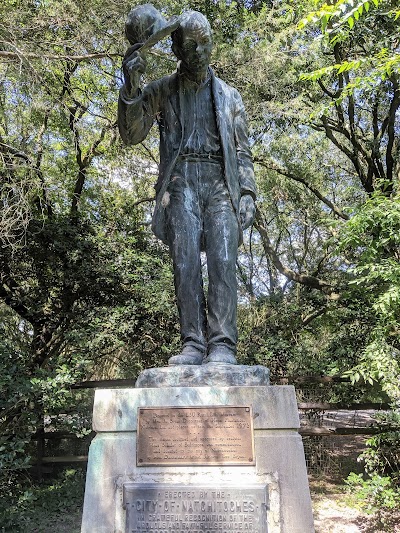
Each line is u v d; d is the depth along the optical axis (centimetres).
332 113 1021
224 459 248
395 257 636
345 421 869
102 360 868
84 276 822
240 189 324
